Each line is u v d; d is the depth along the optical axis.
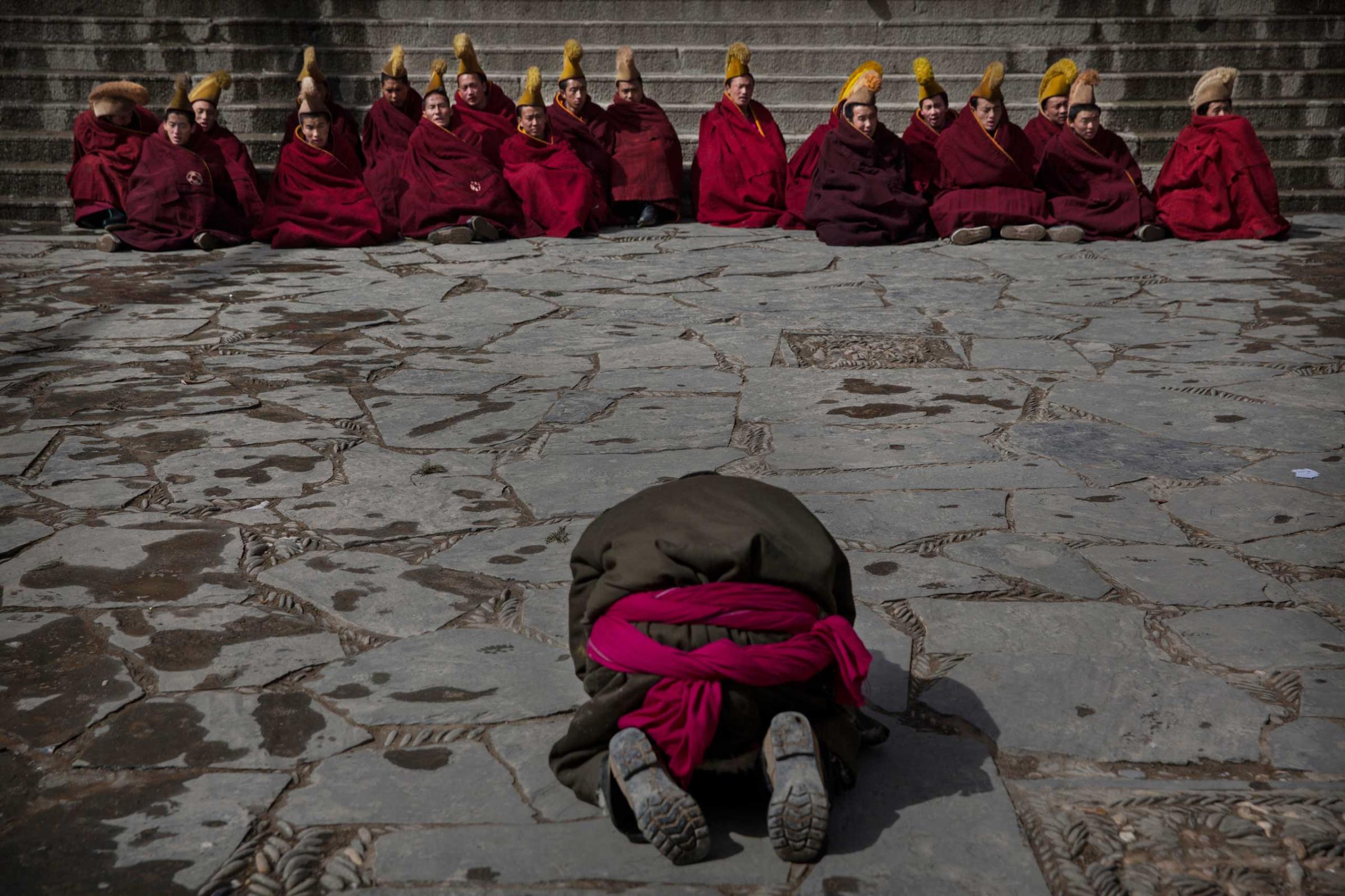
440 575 3.57
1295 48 12.73
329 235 9.78
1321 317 6.89
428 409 5.27
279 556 3.72
